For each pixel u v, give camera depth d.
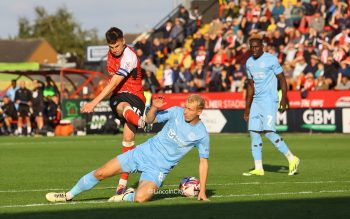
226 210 10.87
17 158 22.81
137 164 12.01
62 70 40.25
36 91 38.44
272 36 39.50
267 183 15.02
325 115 33.97
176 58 43.56
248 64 17.14
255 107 17.03
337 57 36.72
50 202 12.11
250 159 21.89
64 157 23.17
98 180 12.05
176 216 10.28
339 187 14.17
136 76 13.77
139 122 12.55
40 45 90.56
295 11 41.78
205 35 42.81
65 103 38.97
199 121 11.90
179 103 37.28
